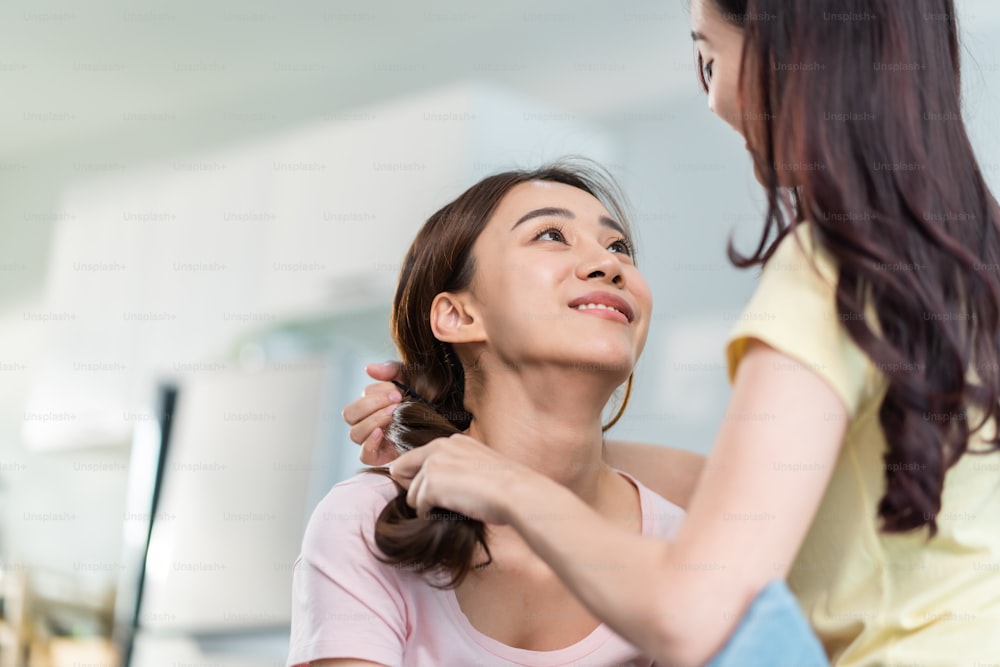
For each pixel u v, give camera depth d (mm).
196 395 3303
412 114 3340
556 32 3387
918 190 824
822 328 791
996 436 872
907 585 870
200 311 4246
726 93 936
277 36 3811
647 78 3152
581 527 779
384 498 1152
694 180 3000
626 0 3211
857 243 792
